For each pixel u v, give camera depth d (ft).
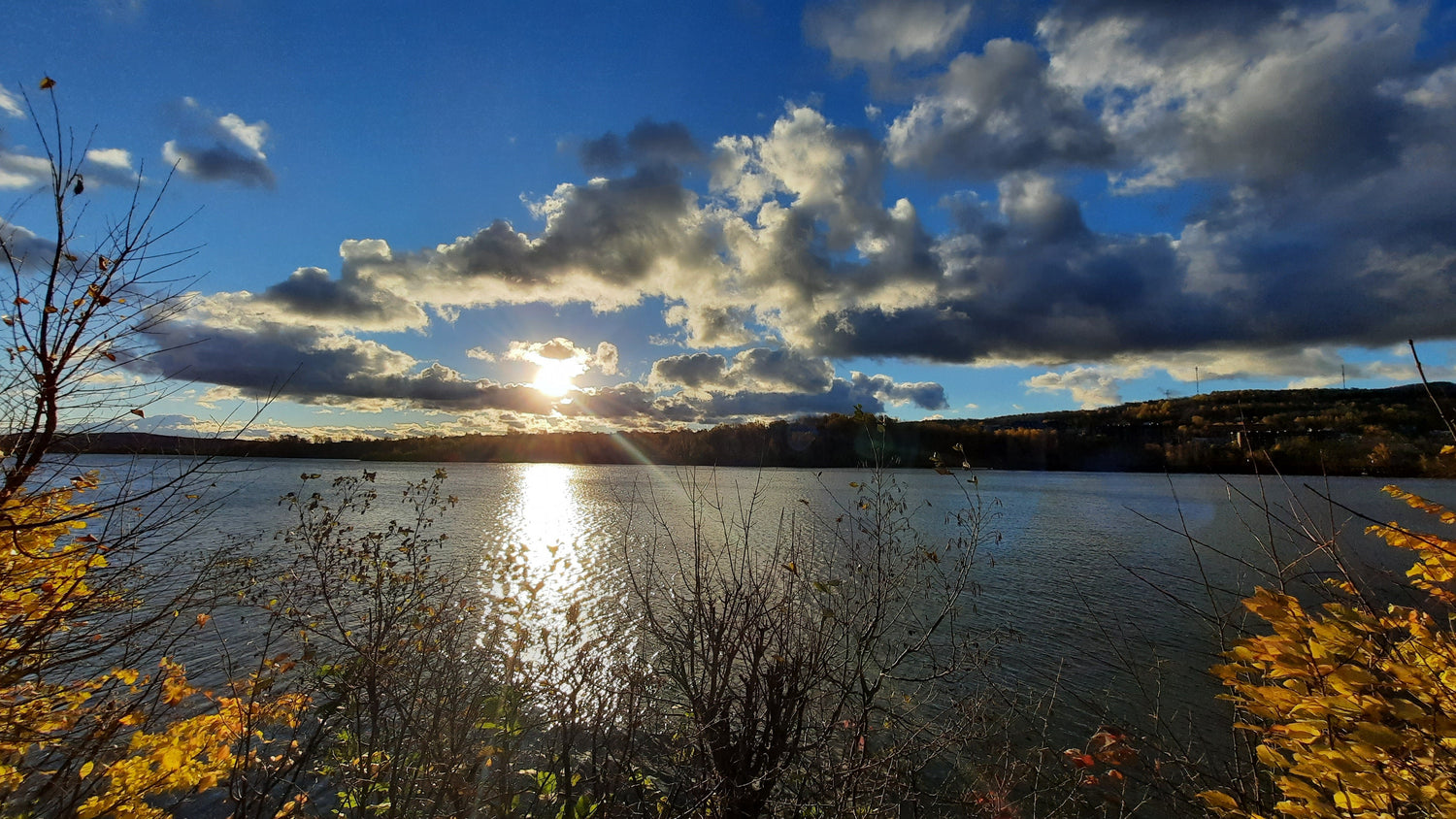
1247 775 13.14
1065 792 21.93
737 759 14.90
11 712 10.45
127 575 12.11
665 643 16.72
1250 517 104.22
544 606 26.96
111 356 10.41
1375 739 7.66
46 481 10.23
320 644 19.99
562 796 17.48
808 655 16.21
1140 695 34.45
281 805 15.38
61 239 9.64
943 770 23.50
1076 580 65.16
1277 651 8.75
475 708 16.19
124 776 12.19
